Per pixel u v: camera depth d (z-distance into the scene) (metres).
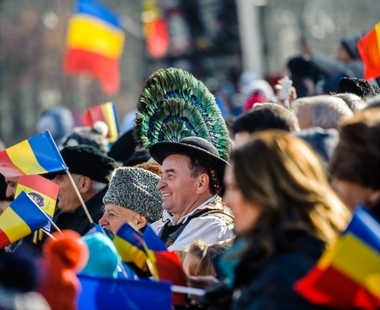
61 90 74.06
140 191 9.98
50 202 9.91
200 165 9.28
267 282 6.17
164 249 7.56
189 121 10.09
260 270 6.27
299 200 6.30
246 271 6.37
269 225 6.30
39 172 9.73
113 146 12.77
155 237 7.56
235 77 32.53
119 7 78.81
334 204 6.41
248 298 6.23
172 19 33.53
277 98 11.83
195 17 33.31
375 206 6.61
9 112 73.62
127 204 9.95
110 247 7.59
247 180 6.33
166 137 10.11
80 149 11.34
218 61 33.00
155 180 10.09
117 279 7.01
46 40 75.25
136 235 7.62
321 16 82.38
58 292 6.32
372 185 6.58
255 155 6.37
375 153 6.56
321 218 6.31
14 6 78.06
